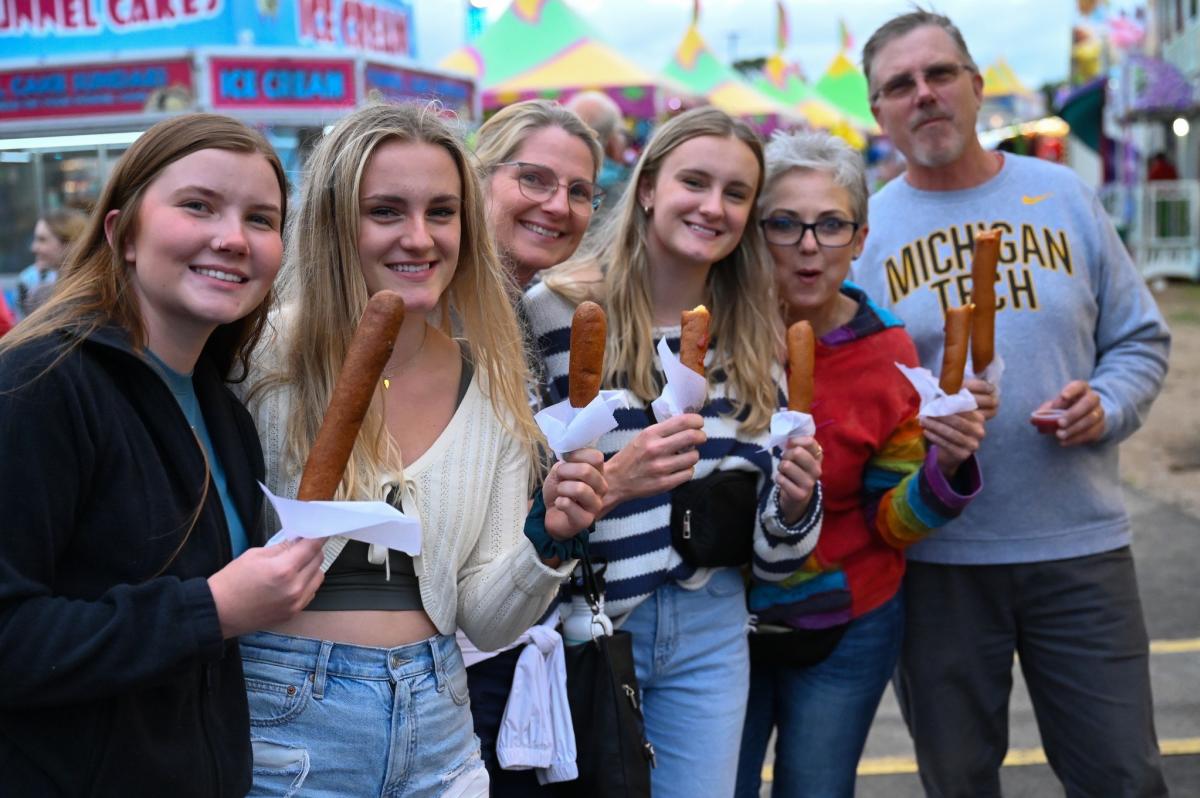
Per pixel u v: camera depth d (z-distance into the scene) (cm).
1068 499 278
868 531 271
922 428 257
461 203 191
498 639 192
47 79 747
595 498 181
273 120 744
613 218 266
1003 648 288
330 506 137
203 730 151
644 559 236
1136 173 2339
